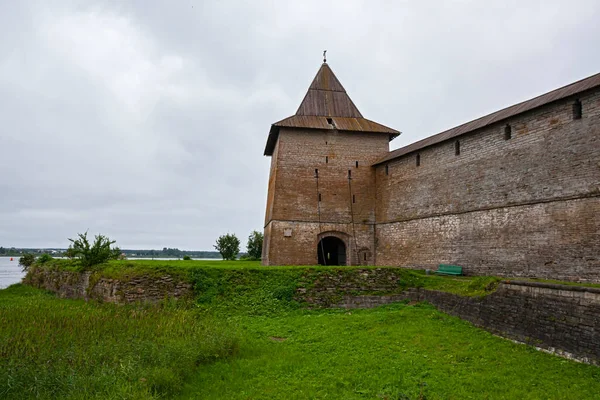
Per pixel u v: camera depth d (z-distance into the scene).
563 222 15.62
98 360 9.25
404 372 10.12
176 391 8.59
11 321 13.13
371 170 28.58
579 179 15.21
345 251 27.77
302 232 27.03
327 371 10.19
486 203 19.23
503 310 13.03
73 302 19.34
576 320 10.66
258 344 12.34
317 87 31.39
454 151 21.48
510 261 17.70
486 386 9.27
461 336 12.86
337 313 16.80
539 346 11.47
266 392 8.82
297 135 28.14
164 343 10.66
